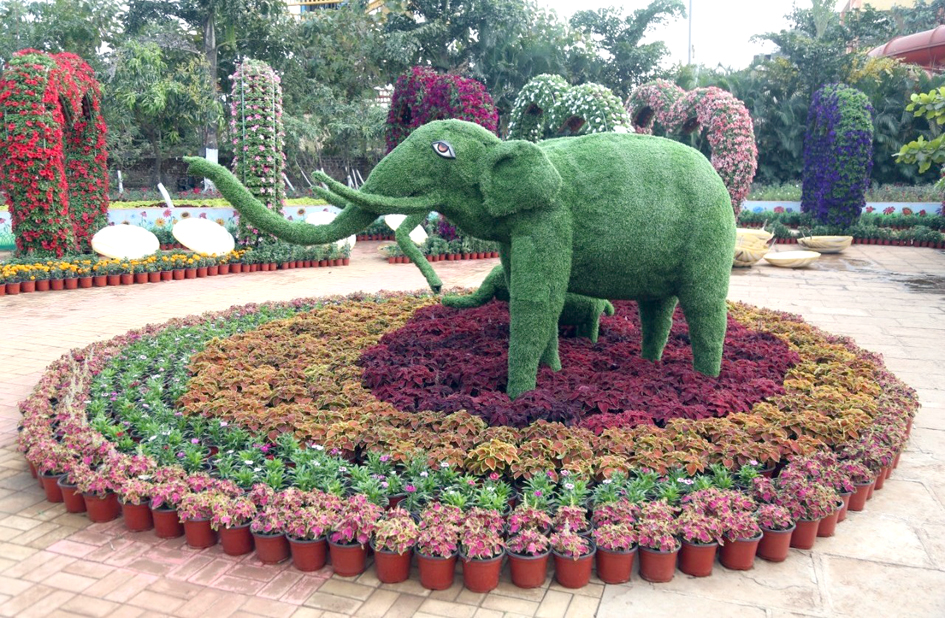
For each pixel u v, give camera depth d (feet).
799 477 11.84
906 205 74.18
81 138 43.39
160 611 9.62
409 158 14.75
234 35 81.76
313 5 121.29
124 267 38.70
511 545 10.27
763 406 14.89
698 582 10.44
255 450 12.98
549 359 17.61
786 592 10.18
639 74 101.65
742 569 10.72
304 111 88.58
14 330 27.25
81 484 11.82
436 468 12.42
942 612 9.70
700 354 17.04
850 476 12.50
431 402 14.89
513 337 15.60
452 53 95.76
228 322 24.82
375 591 10.19
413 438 13.32
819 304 34.94
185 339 21.68
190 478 11.73
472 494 11.57
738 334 22.61
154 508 11.38
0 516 12.31
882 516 12.51
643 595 10.11
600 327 23.41
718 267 16.25
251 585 10.27
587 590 10.25
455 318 23.26
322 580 10.44
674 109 49.60
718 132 46.03
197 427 14.21
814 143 64.69
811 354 20.26
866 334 28.14
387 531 10.18
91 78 42.86
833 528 11.71
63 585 10.22
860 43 106.52
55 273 36.35
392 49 88.28
